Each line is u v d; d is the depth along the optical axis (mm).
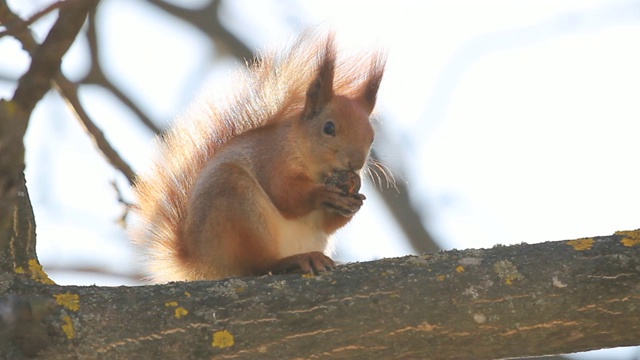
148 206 13172
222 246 11773
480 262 10000
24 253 9984
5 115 6141
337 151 12656
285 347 9648
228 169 12102
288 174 12422
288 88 13859
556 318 9688
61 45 6340
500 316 9695
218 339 9609
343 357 9672
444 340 9695
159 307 9719
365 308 9750
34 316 8586
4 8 7812
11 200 6270
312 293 9852
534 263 9938
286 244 12500
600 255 9938
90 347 9453
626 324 9703
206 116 13734
